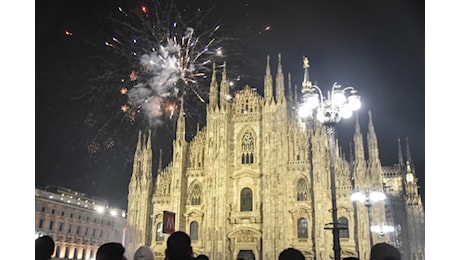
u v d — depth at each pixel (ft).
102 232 399.44
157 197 282.15
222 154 265.54
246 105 280.72
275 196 246.47
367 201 160.97
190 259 40.37
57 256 341.41
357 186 233.96
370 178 234.99
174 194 269.23
